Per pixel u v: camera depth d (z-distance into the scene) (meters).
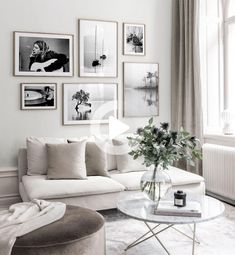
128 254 2.59
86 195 3.26
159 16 4.82
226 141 4.14
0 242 1.91
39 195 3.06
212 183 4.16
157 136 2.52
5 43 4.06
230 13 4.44
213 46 4.62
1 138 4.09
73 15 4.36
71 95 4.37
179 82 4.74
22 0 4.11
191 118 4.53
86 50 4.43
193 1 4.44
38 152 3.82
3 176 3.96
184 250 2.65
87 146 3.85
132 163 4.01
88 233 2.06
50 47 4.25
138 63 4.71
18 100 4.14
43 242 1.92
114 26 4.56
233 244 2.77
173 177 3.68
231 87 4.44
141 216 2.30
